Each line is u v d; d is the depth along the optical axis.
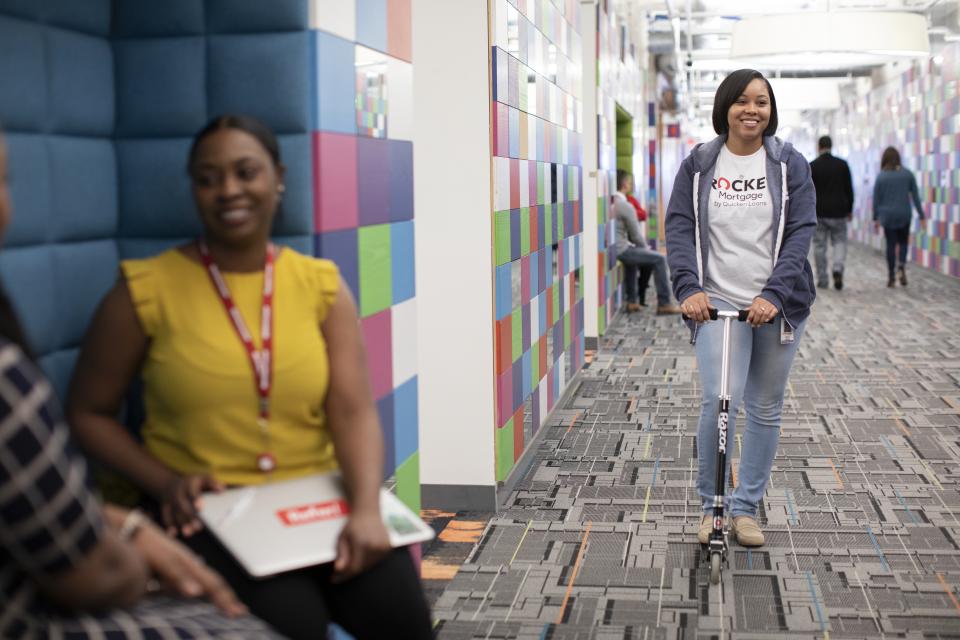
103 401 1.97
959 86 13.22
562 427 5.78
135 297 1.95
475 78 4.18
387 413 2.86
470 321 4.28
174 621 1.47
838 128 25.77
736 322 3.58
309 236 2.38
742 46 10.87
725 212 3.57
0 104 1.98
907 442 5.30
